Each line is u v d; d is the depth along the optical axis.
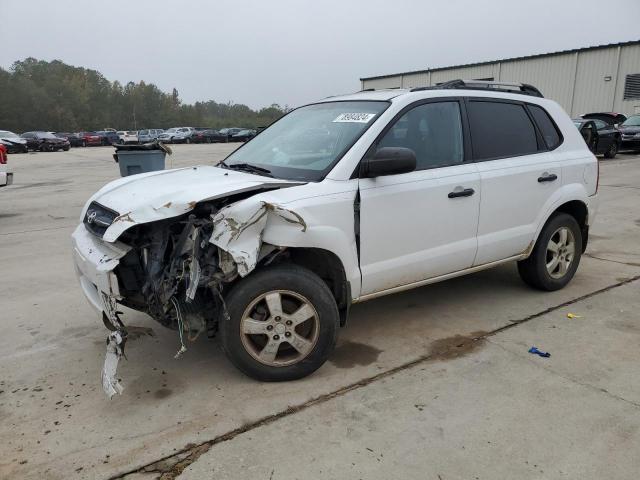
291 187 3.32
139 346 3.95
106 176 17.25
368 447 2.74
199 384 3.39
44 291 5.25
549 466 2.59
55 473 2.58
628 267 5.76
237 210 3.00
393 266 3.72
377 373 3.50
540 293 4.95
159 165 9.08
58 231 8.20
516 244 4.50
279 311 3.26
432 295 4.95
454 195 3.95
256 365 3.31
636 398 3.17
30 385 3.41
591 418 2.97
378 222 3.58
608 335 4.03
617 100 29.50
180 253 3.05
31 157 29.27
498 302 4.74
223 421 2.98
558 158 4.75
